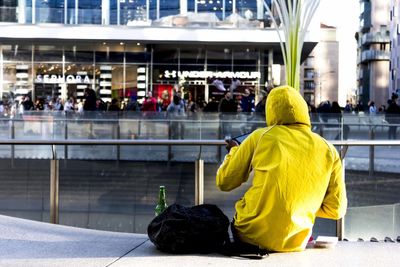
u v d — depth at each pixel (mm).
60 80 38000
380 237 9000
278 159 5652
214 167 9805
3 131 19688
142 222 9914
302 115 5852
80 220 9750
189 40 35812
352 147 9656
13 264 5594
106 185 9906
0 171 9820
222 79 38375
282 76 47094
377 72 95625
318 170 5695
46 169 9758
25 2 35312
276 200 5602
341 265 5551
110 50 38219
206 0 35875
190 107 31500
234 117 20078
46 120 19906
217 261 5598
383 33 95000
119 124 20156
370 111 34906
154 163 10070
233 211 9242
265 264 5488
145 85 38281
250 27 35719
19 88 37844
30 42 36938
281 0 19891
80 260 5734
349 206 9602
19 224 7629
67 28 35375
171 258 5746
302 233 5844
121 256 5879
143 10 35938
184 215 5879
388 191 9703
